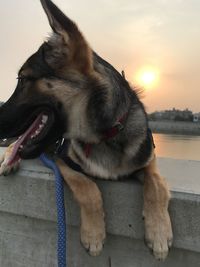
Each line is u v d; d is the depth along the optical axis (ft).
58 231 2.15
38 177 2.35
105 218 2.18
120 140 2.17
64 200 2.28
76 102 2.21
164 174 2.52
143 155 2.21
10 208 2.49
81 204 2.06
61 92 2.22
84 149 2.25
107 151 2.20
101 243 2.01
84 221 2.03
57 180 2.22
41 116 2.32
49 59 2.28
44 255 2.46
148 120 2.38
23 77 2.34
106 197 2.17
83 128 2.21
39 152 2.30
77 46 2.21
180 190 2.06
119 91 2.22
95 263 2.30
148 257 2.15
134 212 2.10
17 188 2.45
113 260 2.24
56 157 2.54
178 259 2.08
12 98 2.40
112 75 2.27
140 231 2.09
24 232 2.53
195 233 1.96
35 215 2.39
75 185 2.14
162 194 2.00
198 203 1.94
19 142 2.38
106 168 2.20
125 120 2.19
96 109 2.17
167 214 1.97
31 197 2.39
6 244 2.62
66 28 2.22
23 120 2.35
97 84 2.18
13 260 2.61
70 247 2.36
